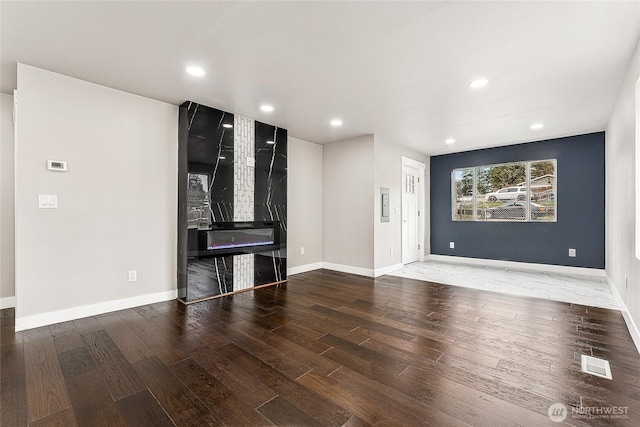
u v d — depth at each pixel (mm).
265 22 2020
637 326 2387
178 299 3570
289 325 2777
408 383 1844
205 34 2160
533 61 2504
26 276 2619
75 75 2795
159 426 1483
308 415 1562
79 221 2891
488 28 2064
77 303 2891
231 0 1805
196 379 1888
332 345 2363
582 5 1818
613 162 3770
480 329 2674
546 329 2670
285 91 3152
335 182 5340
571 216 5012
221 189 3746
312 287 4168
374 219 4840
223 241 3770
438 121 4145
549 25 2020
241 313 3100
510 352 2240
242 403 1656
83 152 2904
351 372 1970
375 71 2713
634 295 2508
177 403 1656
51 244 2740
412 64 2578
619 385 1812
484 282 4449
